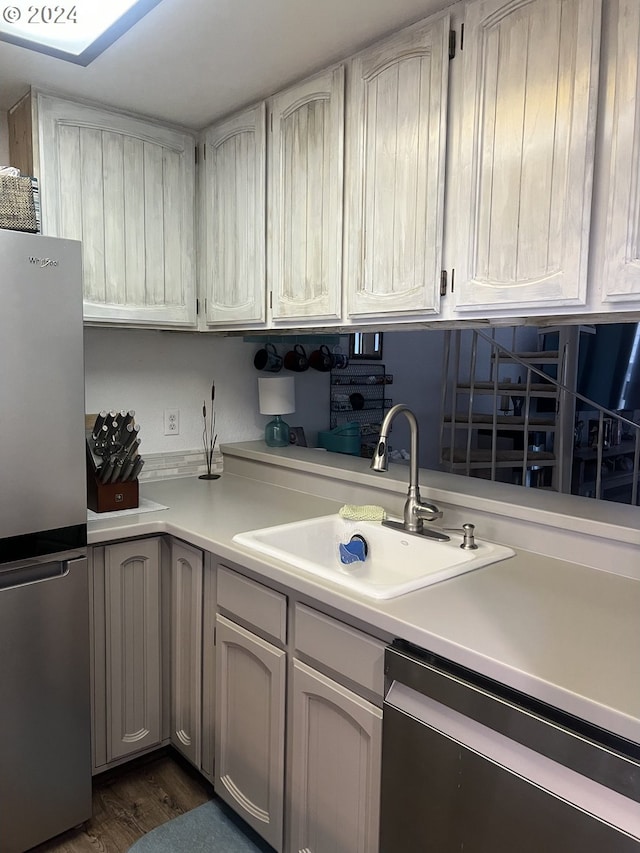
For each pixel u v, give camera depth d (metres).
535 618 1.23
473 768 1.08
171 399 2.63
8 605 1.61
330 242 1.82
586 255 1.25
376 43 1.68
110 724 1.98
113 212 2.12
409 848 1.22
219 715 1.83
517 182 1.36
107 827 1.86
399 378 3.95
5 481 1.55
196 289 2.38
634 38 1.16
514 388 3.79
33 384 1.58
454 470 3.83
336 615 1.41
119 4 1.50
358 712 1.34
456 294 1.50
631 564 1.47
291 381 2.71
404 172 1.61
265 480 2.58
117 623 1.96
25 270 1.54
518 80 1.35
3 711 1.63
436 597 1.33
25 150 2.02
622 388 4.48
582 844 0.93
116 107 2.12
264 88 1.98
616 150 1.20
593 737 0.95
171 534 1.95
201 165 2.33
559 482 3.74
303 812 1.54
